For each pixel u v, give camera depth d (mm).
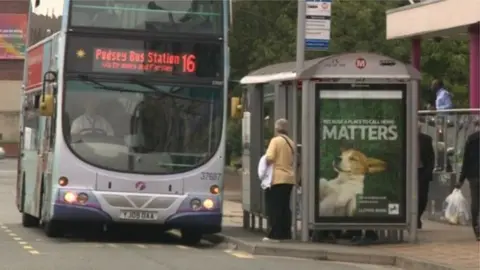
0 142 101188
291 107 21250
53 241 21281
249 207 23562
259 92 23078
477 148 20938
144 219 20141
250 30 40625
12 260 17156
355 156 20125
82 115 20172
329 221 20141
